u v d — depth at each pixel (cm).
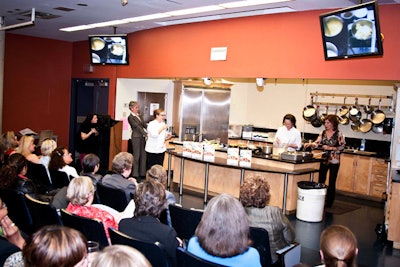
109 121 867
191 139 847
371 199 784
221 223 212
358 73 521
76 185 305
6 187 375
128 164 414
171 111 969
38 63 957
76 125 1026
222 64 668
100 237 270
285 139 691
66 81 1011
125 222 264
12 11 669
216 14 639
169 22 731
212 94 963
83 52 980
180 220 347
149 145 734
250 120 1082
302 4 537
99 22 743
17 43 919
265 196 323
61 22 757
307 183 597
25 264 146
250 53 632
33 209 336
